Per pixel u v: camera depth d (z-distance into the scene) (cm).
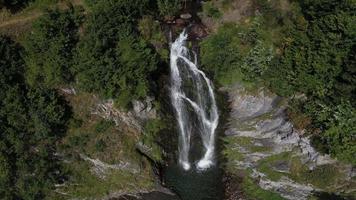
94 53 5112
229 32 5838
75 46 5231
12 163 4922
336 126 5078
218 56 5691
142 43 5319
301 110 5356
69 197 5053
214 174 5338
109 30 5250
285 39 5591
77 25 5306
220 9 6056
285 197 5109
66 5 5456
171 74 5588
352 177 5172
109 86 5181
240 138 5541
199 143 5591
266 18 5831
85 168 5162
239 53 5716
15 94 4966
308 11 5616
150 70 5297
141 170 5209
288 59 5422
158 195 5097
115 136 5284
